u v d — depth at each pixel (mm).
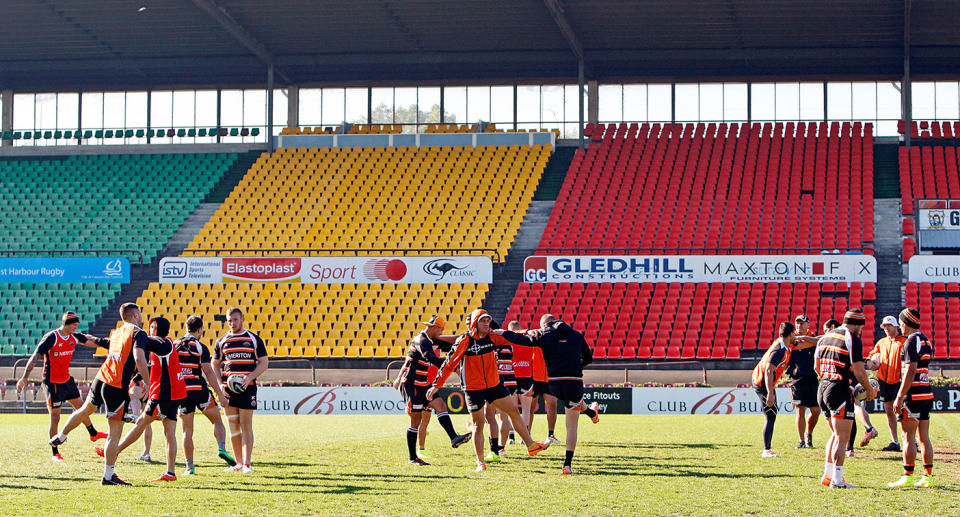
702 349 29234
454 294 32906
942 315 29984
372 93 43719
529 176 38875
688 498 10055
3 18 36062
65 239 37219
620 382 27375
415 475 11805
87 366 28531
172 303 33250
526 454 13961
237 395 12008
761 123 41375
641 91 42625
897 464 12797
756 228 34969
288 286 33406
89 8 35031
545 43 38688
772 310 30688
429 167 39781
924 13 34562
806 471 12062
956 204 32156
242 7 34625
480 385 12141
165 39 38656
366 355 30281
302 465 12836
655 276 30391
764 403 14125
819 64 40688
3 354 31125
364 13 35312
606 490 10562
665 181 37906
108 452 11039
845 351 10727
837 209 35688
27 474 11953
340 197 38375
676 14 34938
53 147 41969
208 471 12242
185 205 38781
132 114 44625
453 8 34750
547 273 30859
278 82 43688
